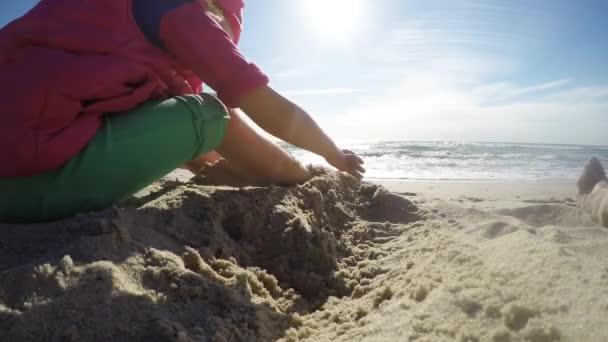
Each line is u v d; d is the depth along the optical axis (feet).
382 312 3.92
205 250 4.91
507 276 3.48
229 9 6.39
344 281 5.11
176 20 5.04
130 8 5.05
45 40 4.70
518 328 2.88
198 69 5.28
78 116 4.73
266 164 7.14
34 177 4.57
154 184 7.30
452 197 12.17
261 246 5.77
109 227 4.24
